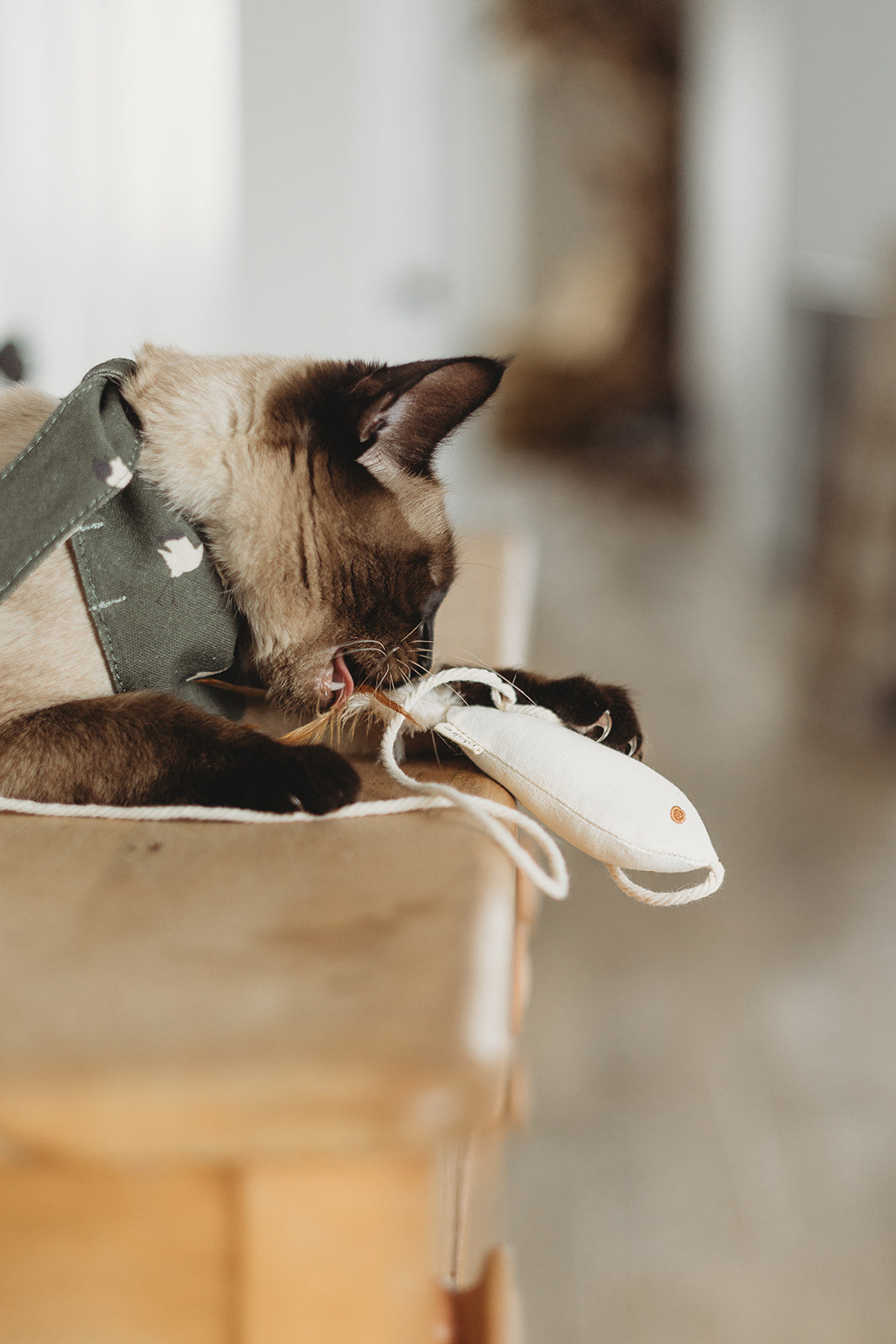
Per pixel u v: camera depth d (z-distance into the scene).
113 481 0.79
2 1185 0.62
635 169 6.33
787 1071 1.40
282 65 2.60
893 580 2.54
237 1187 0.61
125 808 0.75
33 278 2.35
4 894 0.68
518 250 6.51
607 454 6.16
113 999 0.63
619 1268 1.13
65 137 2.35
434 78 3.28
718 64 5.53
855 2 3.86
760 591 3.57
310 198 2.68
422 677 0.92
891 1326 1.10
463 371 0.98
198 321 2.62
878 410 2.53
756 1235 1.17
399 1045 0.61
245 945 0.65
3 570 0.78
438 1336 0.68
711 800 2.11
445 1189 0.73
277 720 0.94
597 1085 1.37
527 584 1.15
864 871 1.87
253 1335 0.62
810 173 4.20
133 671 0.83
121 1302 0.63
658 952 1.65
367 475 0.93
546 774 0.78
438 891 0.68
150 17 2.41
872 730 2.47
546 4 5.98
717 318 5.52
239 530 0.89
